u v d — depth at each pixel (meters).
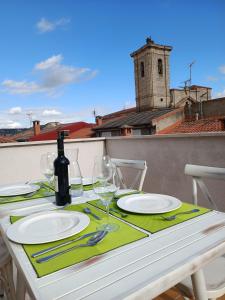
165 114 16.69
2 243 1.27
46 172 1.40
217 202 1.90
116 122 19.55
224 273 0.96
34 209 1.04
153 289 0.50
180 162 2.18
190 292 0.89
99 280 0.52
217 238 0.69
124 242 0.68
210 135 1.87
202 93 26.45
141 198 1.09
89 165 3.12
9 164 2.66
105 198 0.93
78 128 22.41
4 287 1.16
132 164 1.79
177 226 0.78
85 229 0.79
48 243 0.69
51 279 0.53
